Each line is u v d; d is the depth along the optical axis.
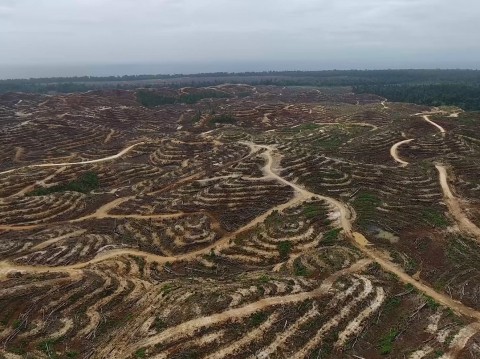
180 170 115.00
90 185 112.44
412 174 97.81
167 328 46.91
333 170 99.56
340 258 64.31
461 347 44.72
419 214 79.94
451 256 66.19
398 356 44.22
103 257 69.00
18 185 107.50
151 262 68.50
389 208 82.50
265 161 109.31
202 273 65.88
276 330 47.06
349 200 87.06
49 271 62.94
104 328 50.44
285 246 70.00
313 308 50.78
